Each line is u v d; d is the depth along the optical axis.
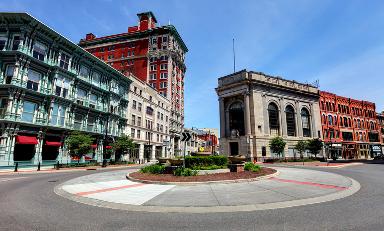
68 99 32.81
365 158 62.75
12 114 26.22
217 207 7.63
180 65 83.19
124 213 7.14
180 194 9.82
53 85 31.22
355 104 64.94
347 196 9.05
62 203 8.55
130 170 25.89
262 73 47.56
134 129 50.75
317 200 8.39
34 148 28.55
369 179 14.17
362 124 65.19
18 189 11.88
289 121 49.88
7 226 5.80
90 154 38.25
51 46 31.44
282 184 12.06
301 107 52.22
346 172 19.05
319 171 19.62
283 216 6.49
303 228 5.44
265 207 7.54
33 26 28.50
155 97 61.44
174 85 76.19
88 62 38.06
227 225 5.83
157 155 61.03
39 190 11.52
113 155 42.88
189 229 5.58
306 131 52.25
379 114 70.62
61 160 31.97
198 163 17.70
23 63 27.62
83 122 37.22
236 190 10.49
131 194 10.02
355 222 5.80
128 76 49.84
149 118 57.47
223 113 49.72
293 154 47.44
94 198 9.24
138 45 77.00
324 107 57.62
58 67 31.41
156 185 12.49
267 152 43.69
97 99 40.66
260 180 13.69
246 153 43.12
